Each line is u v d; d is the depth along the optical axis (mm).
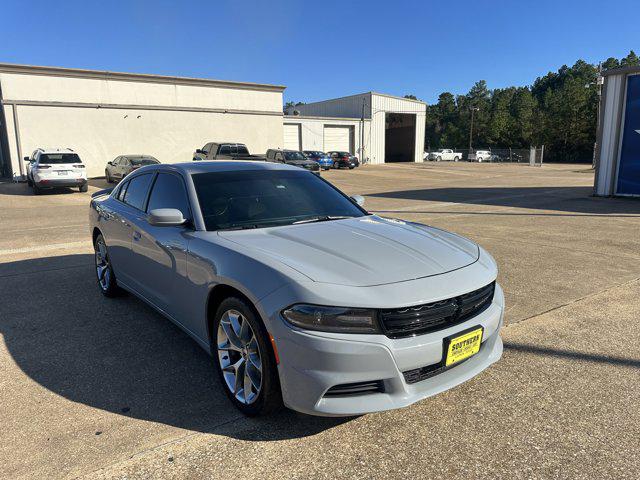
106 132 26828
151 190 4188
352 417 2793
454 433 2623
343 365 2311
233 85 31312
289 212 3674
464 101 123312
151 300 3988
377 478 2262
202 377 3295
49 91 24781
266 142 33562
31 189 20609
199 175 3805
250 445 2521
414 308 2418
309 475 2283
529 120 83562
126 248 4324
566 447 2490
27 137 24391
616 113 14797
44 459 2402
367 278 2518
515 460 2389
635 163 14625
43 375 3322
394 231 3361
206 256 3004
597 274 5863
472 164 52938
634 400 2949
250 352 2727
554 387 3117
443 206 13797
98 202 5219
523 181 25641
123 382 3219
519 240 8102
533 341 3863
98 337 3992
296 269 2559
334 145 44406
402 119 54750
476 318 2691
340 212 3885
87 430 2658
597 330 4086
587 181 24953
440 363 2535
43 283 5660
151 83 28141
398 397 2406
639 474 2277
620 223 9961
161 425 2711
